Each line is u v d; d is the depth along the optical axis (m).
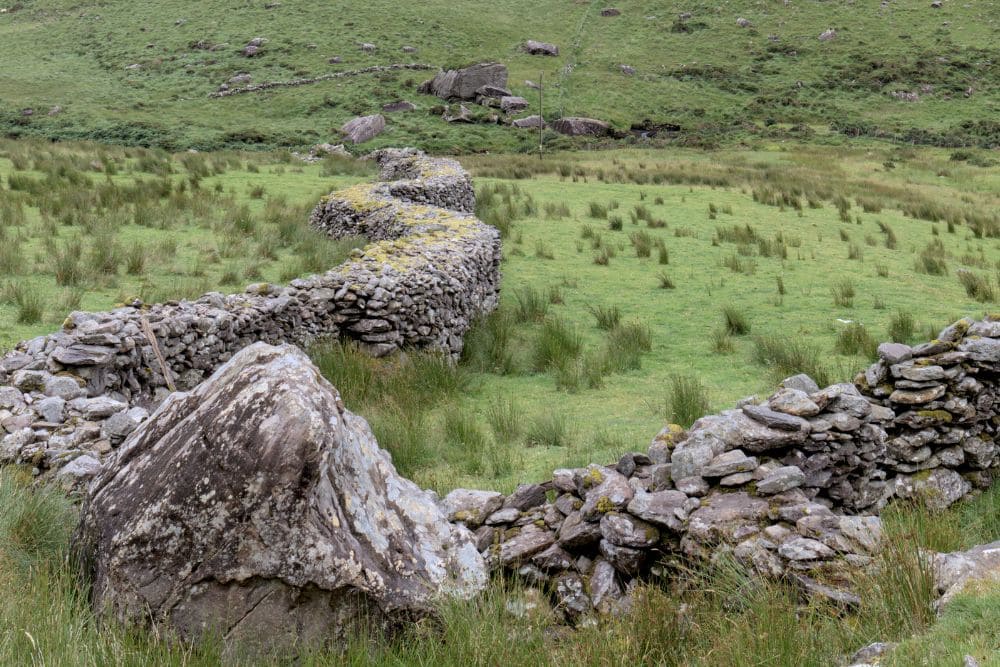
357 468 4.24
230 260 13.30
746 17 82.75
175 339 7.55
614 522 4.48
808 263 16.52
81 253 12.38
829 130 57.09
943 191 32.44
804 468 4.95
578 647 3.73
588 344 10.87
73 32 74.75
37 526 4.41
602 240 18.25
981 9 82.31
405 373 8.80
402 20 76.38
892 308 12.91
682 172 32.06
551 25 81.06
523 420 7.87
